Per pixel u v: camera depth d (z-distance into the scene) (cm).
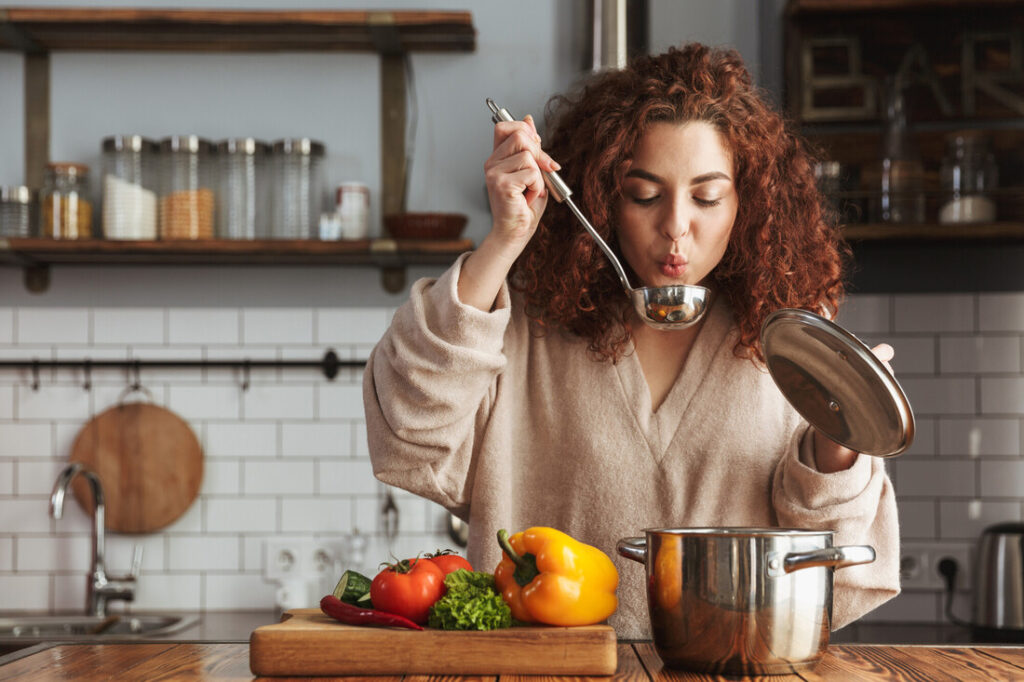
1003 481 265
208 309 278
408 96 280
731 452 126
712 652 93
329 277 279
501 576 103
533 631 95
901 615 263
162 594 273
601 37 263
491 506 126
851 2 258
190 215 259
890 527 121
